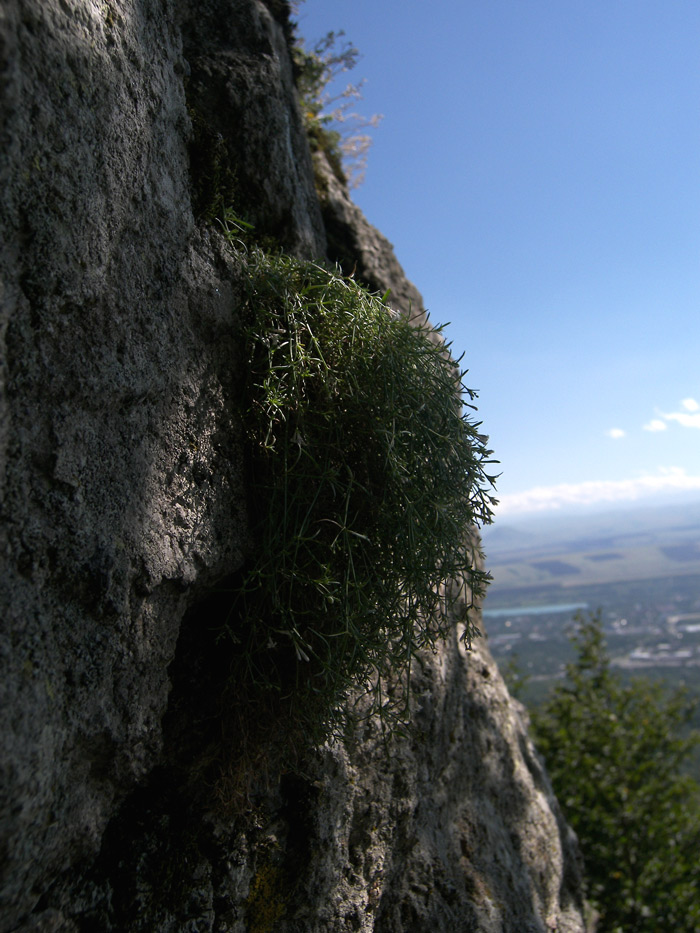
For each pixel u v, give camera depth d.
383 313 1.49
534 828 2.55
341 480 1.35
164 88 1.29
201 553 1.25
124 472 1.09
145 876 1.18
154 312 1.19
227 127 1.84
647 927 4.98
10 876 0.89
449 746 2.15
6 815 0.85
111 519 1.05
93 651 1.00
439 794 2.10
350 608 1.29
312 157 2.75
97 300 1.04
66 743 0.96
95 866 1.12
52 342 0.95
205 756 1.30
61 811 0.97
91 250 1.02
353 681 1.35
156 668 1.15
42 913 0.99
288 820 1.50
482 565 1.95
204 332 1.33
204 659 1.34
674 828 5.42
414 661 1.96
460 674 2.35
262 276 1.47
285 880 1.48
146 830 1.21
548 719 6.55
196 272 1.32
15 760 0.85
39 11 0.92
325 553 1.30
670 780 5.91
